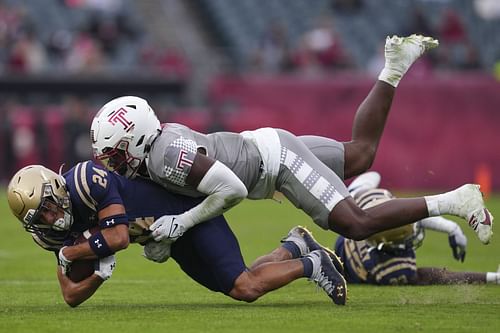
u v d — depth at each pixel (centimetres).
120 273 2970
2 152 6625
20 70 6869
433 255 3438
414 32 7794
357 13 8469
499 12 8706
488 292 2402
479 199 2142
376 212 2162
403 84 6384
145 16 8212
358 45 8244
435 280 2558
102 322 1925
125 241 2050
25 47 6950
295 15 8475
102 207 2055
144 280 2794
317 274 2164
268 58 7381
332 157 2322
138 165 2122
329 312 2056
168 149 2088
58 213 2027
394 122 6375
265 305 2206
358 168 2370
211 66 7888
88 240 2048
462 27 7675
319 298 2353
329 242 3806
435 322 1912
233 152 2198
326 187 2175
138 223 2119
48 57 7381
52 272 2995
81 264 2077
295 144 2238
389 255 2550
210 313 2052
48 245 2109
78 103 6525
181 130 2166
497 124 6438
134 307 2181
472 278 2539
